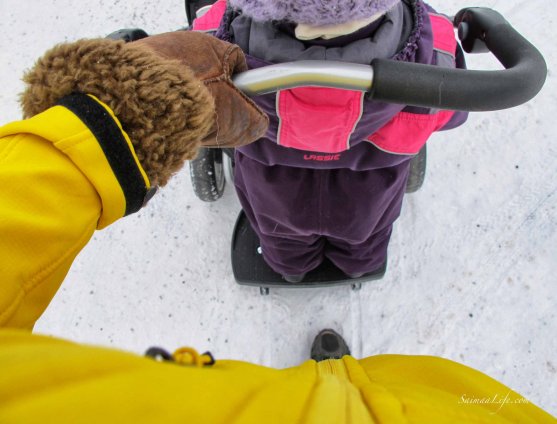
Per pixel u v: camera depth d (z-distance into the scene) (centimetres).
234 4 44
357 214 79
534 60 51
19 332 27
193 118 39
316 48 48
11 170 34
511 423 42
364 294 119
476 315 115
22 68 145
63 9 150
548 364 111
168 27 146
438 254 120
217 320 120
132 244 126
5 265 32
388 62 46
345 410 33
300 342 117
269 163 70
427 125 61
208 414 25
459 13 64
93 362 23
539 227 120
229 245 125
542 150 125
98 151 35
